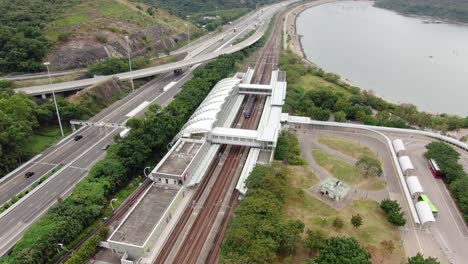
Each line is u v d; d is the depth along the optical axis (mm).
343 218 98375
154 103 171375
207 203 107625
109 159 116688
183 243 92562
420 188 107625
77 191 103062
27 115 134000
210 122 134125
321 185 109812
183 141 126562
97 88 172125
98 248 90438
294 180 115188
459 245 90812
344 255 77688
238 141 131375
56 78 178750
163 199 101438
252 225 84812
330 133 147375
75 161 125875
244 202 94750
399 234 93312
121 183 115000
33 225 91062
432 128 158250
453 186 108062
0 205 104000
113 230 95438
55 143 138125
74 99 159750
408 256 86250
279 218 89812
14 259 80125
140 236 87250
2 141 117312
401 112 167500
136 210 96562
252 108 175500
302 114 162750
